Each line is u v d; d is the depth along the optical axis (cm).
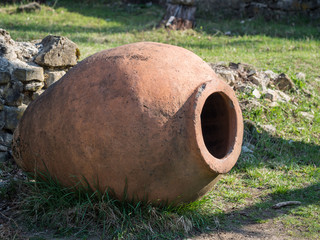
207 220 371
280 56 868
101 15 1251
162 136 327
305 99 702
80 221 349
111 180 339
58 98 356
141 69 341
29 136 372
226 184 462
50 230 348
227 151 363
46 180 377
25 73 475
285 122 637
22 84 479
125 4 1377
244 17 1252
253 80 698
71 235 339
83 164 340
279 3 1212
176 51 365
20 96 480
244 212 396
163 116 328
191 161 331
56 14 1209
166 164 331
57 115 351
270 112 647
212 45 965
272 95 673
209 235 350
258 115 635
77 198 366
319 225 369
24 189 402
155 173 333
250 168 503
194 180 342
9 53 482
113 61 352
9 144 482
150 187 339
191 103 330
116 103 331
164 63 347
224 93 358
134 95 330
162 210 357
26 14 1169
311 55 880
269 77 723
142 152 327
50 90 372
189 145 327
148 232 339
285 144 578
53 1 1335
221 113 379
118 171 334
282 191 442
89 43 895
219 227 364
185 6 1125
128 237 332
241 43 989
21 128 384
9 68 471
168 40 1000
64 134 344
